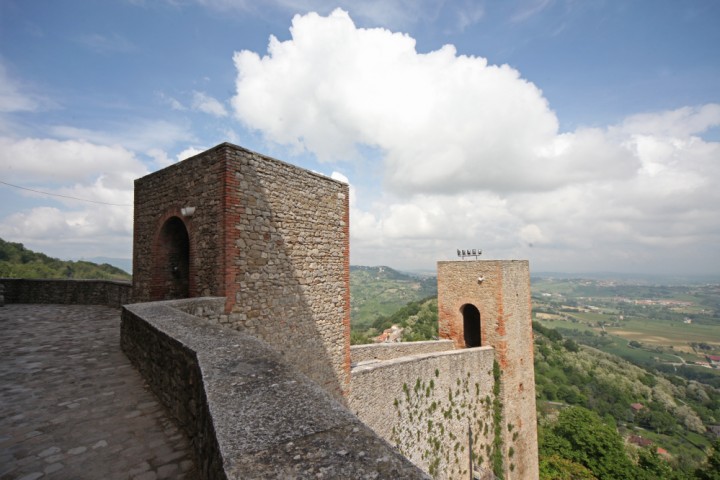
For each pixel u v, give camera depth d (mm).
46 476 2898
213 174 7336
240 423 2012
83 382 5051
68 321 10117
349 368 10008
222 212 7043
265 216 7820
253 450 1725
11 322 9945
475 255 17453
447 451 12750
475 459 14211
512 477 15648
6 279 14672
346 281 10266
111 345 7191
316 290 9188
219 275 7051
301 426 2004
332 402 2363
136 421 3895
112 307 13125
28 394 4617
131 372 5477
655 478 21141
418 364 11742
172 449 3338
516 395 16375
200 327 4566
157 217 9273
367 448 1783
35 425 3793
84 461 3129
